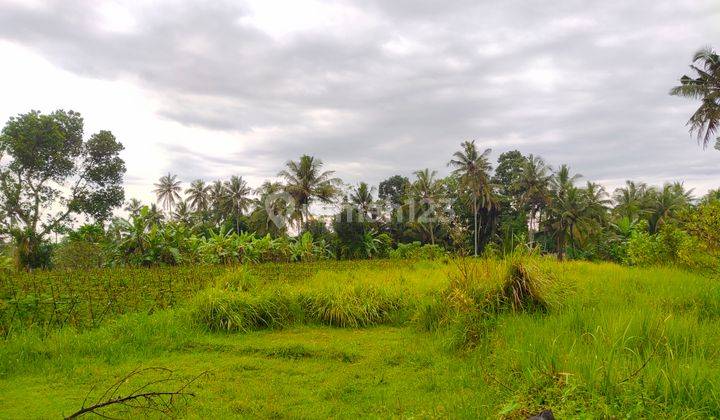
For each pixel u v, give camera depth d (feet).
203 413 15.70
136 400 16.58
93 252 85.87
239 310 29.45
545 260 34.30
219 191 234.58
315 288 34.63
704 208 42.88
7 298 29.48
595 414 12.93
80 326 26.94
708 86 92.84
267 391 17.93
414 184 170.71
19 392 17.79
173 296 36.70
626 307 25.67
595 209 152.87
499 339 21.18
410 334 26.61
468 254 35.17
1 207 125.90
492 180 212.02
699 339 19.17
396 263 70.90
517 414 13.71
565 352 17.52
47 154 131.34
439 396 16.63
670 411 12.91
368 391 17.79
